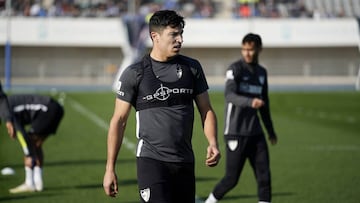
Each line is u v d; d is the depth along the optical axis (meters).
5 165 40.66
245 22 147.25
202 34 147.00
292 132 62.72
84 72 152.62
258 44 25.31
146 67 16.83
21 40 143.88
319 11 164.62
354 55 154.25
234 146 25.12
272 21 147.50
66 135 58.75
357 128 66.44
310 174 37.88
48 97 31.77
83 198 29.97
